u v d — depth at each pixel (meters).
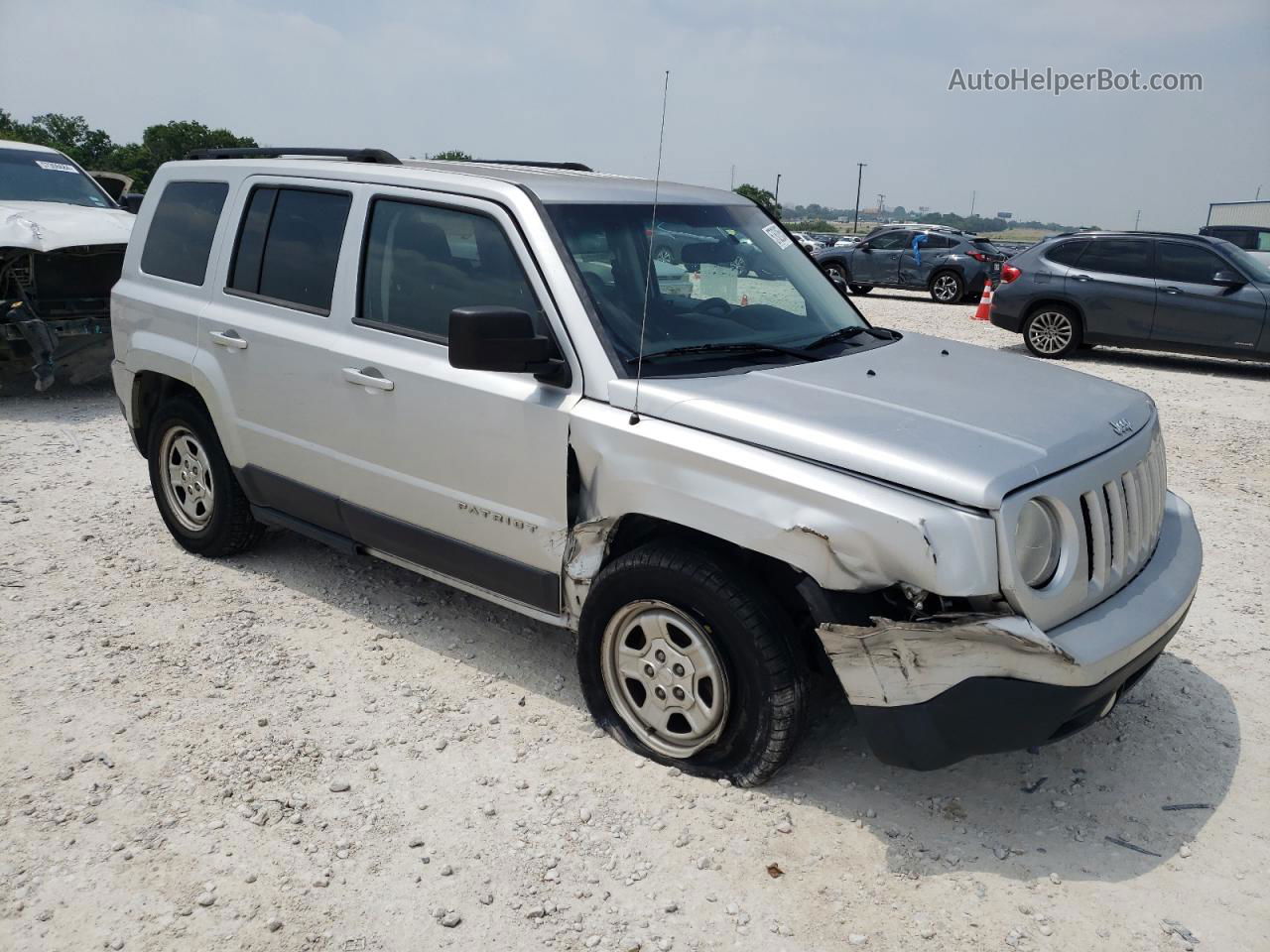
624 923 2.96
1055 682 2.96
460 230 4.08
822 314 4.55
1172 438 9.08
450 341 3.50
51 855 3.17
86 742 3.77
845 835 3.37
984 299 18.30
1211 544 6.26
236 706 4.04
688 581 3.40
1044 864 3.26
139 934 2.87
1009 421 3.41
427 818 3.39
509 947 2.86
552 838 3.31
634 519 3.68
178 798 3.46
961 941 2.92
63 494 6.60
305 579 5.29
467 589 4.31
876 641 3.07
